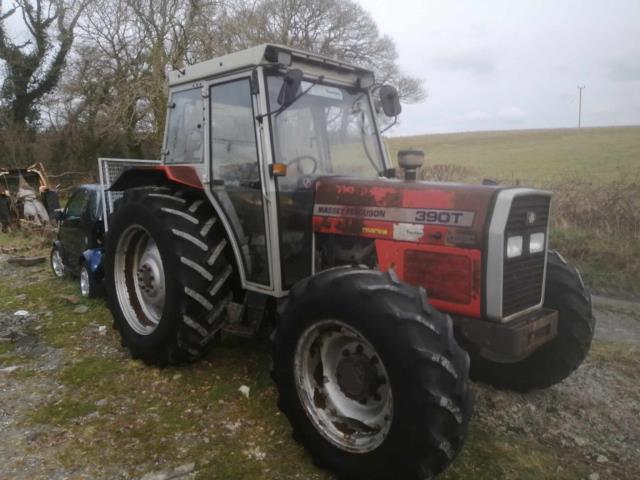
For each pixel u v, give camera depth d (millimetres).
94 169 22141
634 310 5551
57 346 4301
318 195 3396
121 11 17125
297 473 2658
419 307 2412
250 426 3066
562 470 2703
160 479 2592
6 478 2602
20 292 5988
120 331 4133
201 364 3865
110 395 3445
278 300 3434
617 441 2982
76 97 20172
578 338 3266
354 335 2596
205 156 3740
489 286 2660
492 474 2650
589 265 6805
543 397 3484
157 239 3662
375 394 2598
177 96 4078
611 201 7926
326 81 3660
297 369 2746
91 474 2641
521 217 2754
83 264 5750
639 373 3859
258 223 3463
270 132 3299
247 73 3387
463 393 2301
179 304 3539
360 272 2600
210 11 16250
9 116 21625
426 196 2906
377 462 2420
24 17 21062
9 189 12094
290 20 17625
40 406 3311
